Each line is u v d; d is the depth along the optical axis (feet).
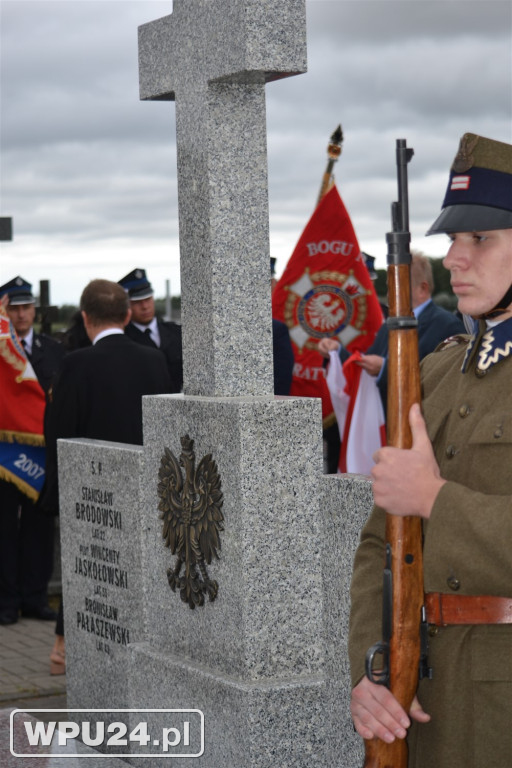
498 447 6.57
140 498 14.16
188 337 12.83
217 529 11.96
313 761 11.61
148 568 13.65
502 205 6.71
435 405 7.18
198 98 12.29
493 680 6.51
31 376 23.49
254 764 11.37
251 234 12.42
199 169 12.35
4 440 23.34
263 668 11.66
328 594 11.64
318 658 11.86
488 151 6.83
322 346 22.99
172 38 12.78
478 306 6.80
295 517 11.72
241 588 11.59
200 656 12.51
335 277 24.58
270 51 11.48
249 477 11.52
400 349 6.86
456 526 6.40
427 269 21.22
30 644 22.41
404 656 6.79
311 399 11.78
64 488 16.31
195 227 12.51
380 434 21.79
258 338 12.51
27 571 24.53
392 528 6.83
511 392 6.67
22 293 26.73
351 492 11.14
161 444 13.14
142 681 13.35
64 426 18.49
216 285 12.27
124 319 19.31
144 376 18.80
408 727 6.72
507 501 6.30
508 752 6.44
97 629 15.52
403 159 6.98
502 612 6.52
